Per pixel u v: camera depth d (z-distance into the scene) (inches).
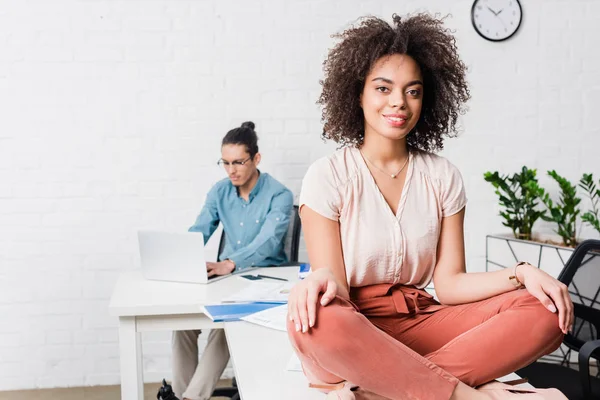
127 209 127.3
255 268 100.9
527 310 42.8
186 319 78.9
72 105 124.7
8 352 126.0
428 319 50.0
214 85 127.5
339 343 38.6
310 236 51.1
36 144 124.4
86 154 125.7
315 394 46.1
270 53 128.3
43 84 123.8
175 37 126.1
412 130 56.4
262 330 63.4
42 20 123.0
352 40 51.0
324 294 39.6
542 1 133.6
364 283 51.6
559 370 77.7
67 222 126.0
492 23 132.1
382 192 51.7
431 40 50.6
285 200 110.3
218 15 126.7
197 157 128.2
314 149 130.2
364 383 40.0
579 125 136.0
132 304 76.6
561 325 41.8
